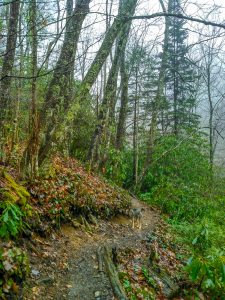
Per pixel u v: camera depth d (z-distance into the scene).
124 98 18.80
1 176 6.78
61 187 8.74
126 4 9.90
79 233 8.11
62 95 8.76
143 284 6.66
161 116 25.14
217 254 6.73
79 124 15.80
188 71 21.83
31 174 7.91
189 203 15.35
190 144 19.92
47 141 8.52
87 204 9.54
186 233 10.82
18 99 8.38
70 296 5.29
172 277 7.77
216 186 18.45
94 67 9.46
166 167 18.77
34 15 5.98
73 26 7.89
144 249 8.92
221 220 13.73
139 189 18.80
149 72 22.50
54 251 6.52
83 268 6.36
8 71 6.75
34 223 6.59
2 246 4.89
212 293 6.98
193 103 24.05
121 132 18.61
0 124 7.63
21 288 4.70
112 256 7.11
